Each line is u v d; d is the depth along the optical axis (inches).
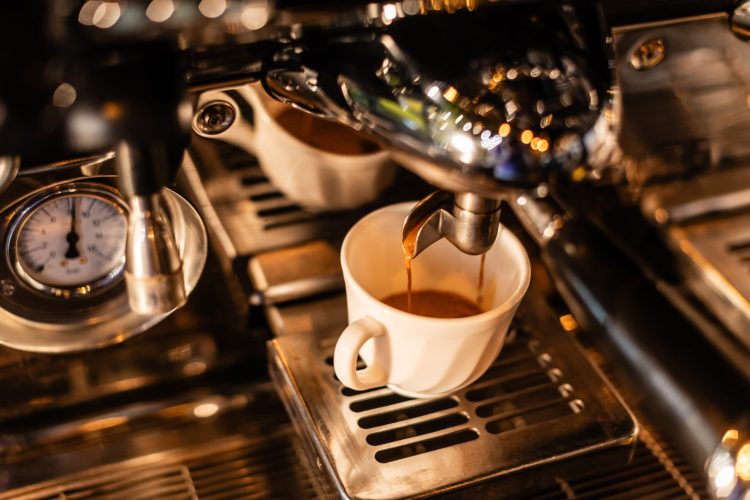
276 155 19.0
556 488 20.2
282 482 20.4
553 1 14.5
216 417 22.0
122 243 19.5
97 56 11.9
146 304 14.3
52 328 19.7
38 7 11.4
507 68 13.3
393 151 14.3
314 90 14.7
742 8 20.0
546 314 22.3
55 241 18.8
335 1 13.2
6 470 20.3
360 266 19.6
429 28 13.7
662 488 20.4
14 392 20.5
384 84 13.6
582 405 19.6
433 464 18.0
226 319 21.8
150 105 12.3
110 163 18.0
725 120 25.3
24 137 11.9
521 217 24.8
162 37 12.1
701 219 27.7
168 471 20.7
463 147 13.1
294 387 19.6
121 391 21.7
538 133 13.0
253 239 20.9
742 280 25.4
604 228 26.0
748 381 21.1
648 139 25.3
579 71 13.7
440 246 20.3
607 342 23.4
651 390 21.9
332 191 20.6
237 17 12.3
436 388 19.0
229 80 16.1
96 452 20.9
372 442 18.7
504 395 19.9
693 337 22.5
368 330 17.6
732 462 19.6
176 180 18.6
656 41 21.3
